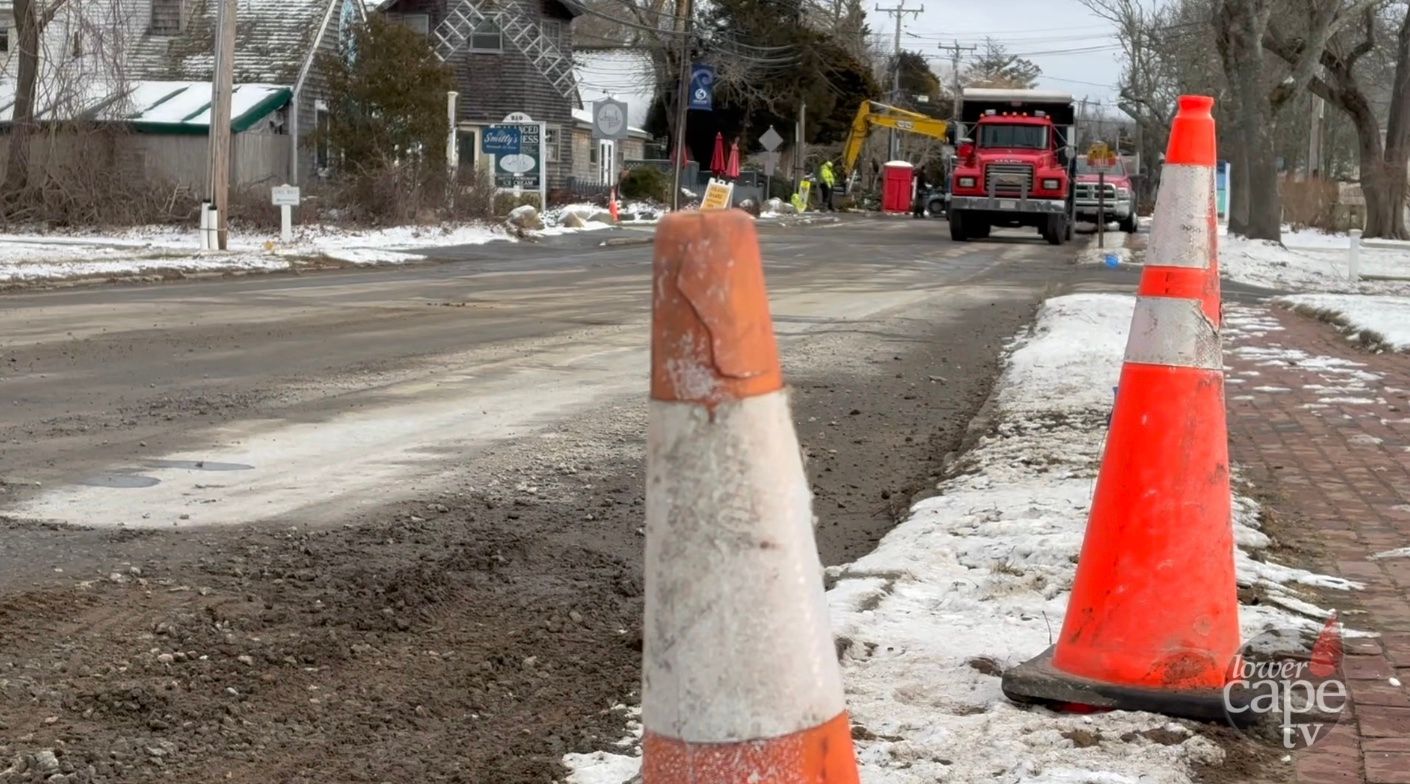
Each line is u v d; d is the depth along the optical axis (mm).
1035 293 25250
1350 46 57875
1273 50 45594
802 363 14961
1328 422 11336
